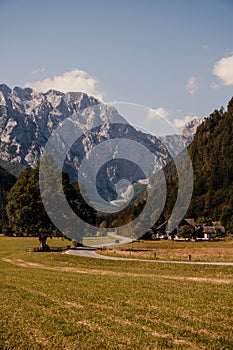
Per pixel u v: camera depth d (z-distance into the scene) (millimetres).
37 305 25641
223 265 47469
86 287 32781
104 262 56594
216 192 179375
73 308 24562
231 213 155625
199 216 176125
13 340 18219
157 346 17422
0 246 98875
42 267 53500
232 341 18156
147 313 23297
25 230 80750
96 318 21953
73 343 17812
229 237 138875
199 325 20703
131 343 17750
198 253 65625
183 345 17562
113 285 33938
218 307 25031
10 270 48375
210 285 34375
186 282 36312
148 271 46438
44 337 18656
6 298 27797
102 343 17750
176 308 24719
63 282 35938
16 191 80812
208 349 17094
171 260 56281
